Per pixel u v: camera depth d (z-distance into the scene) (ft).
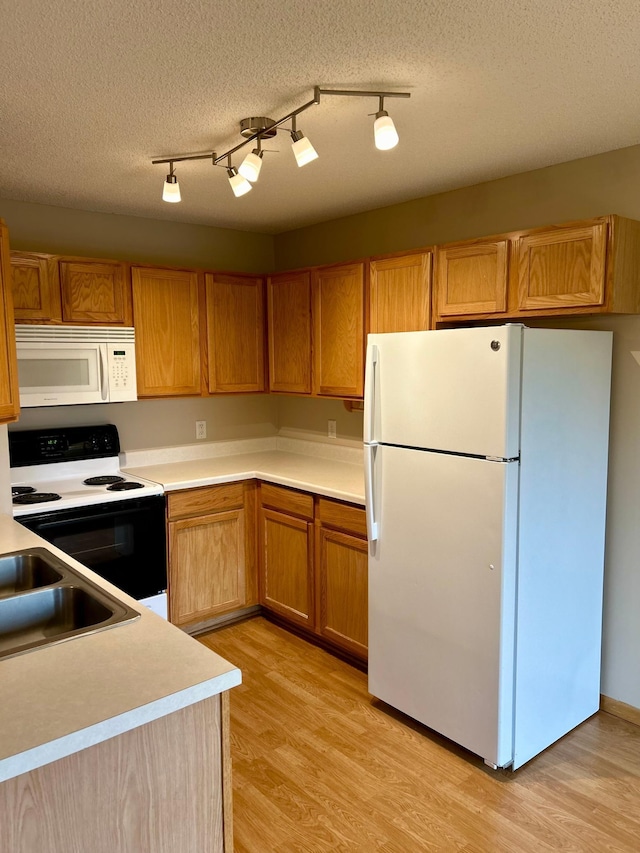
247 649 11.02
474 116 7.00
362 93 6.21
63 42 5.22
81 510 9.51
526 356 7.19
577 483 8.11
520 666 7.61
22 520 8.96
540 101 6.60
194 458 13.01
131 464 12.12
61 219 11.09
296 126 7.23
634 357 8.39
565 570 8.09
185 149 8.01
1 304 7.13
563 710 8.36
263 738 8.45
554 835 6.72
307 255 13.17
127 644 4.71
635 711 8.77
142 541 10.30
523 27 5.06
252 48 5.38
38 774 3.67
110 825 3.98
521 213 9.29
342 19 4.91
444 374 7.64
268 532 11.66
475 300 8.89
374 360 8.45
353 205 11.20
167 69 5.77
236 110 6.77
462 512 7.59
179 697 4.04
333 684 9.84
